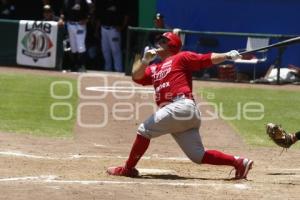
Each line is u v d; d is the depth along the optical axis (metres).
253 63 43.47
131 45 44.16
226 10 46.22
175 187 15.70
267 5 45.94
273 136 18.05
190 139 17.00
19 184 15.51
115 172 17.31
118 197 14.43
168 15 46.50
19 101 32.19
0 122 26.78
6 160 19.12
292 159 21.78
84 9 45.81
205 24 46.34
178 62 17.00
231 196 14.93
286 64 44.66
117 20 46.62
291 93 39.09
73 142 23.61
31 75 42.47
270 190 15.74
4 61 46.59
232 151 23.03
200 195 14.93
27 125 26.44
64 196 14.37
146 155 21.67
